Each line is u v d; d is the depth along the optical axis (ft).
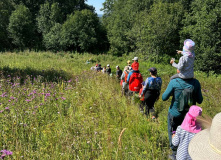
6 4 129.29
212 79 45.16
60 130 12.39
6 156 9.27
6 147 10.35
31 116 13.80
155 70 16.34
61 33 113.60
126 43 101.40
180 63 10.84
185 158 8.75
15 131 11.68
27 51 95.50
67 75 32.78
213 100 21.20
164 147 11.70
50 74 32.60
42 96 18.31
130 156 10.63
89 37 115.03
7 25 118.42
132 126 14.11
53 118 14.92
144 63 72.38
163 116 16.69
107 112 16.17
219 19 56.95
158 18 77.61
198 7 69.51
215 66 57.67
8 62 51.19
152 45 78.69
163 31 75.66
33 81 24.67
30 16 120.16
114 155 10.58
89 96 20.13
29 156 9.98
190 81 11.08
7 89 19.72
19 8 118.21
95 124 13.92
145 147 11.57
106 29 129.90
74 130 12.88
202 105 19.08
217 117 4.65
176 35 82.33
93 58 83.25
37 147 11.00
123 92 22.39
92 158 10.64
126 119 15.14
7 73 30.55
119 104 18.11
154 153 10.95
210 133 4.77
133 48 101.96
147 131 13.56
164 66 67.72
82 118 15.05
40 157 10.01
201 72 56.65
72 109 16.24
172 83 11.38
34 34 125.29
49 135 12.27
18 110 14.26
